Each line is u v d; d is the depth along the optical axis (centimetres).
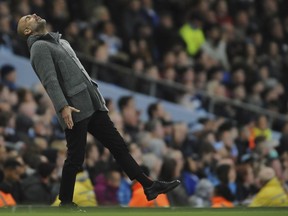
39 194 3803
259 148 5162
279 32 8162
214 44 7481
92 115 2888
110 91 6575
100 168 4353
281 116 7281
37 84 5666
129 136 5278
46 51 2825
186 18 7544
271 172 4034
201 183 4450
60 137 4941
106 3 7106
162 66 6994
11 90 5362
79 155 2850
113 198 4244
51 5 6438
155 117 6016
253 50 7669
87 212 2594
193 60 7288
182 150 5422
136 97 6694
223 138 5638
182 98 6912
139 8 7200
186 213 2636
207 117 6512
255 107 7200
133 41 6931
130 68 6794
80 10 6956
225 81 7275
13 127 4841
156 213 2619
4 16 6294
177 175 4284
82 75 2872
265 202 3994
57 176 4047
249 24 8088
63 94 2806
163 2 7569
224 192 3950
